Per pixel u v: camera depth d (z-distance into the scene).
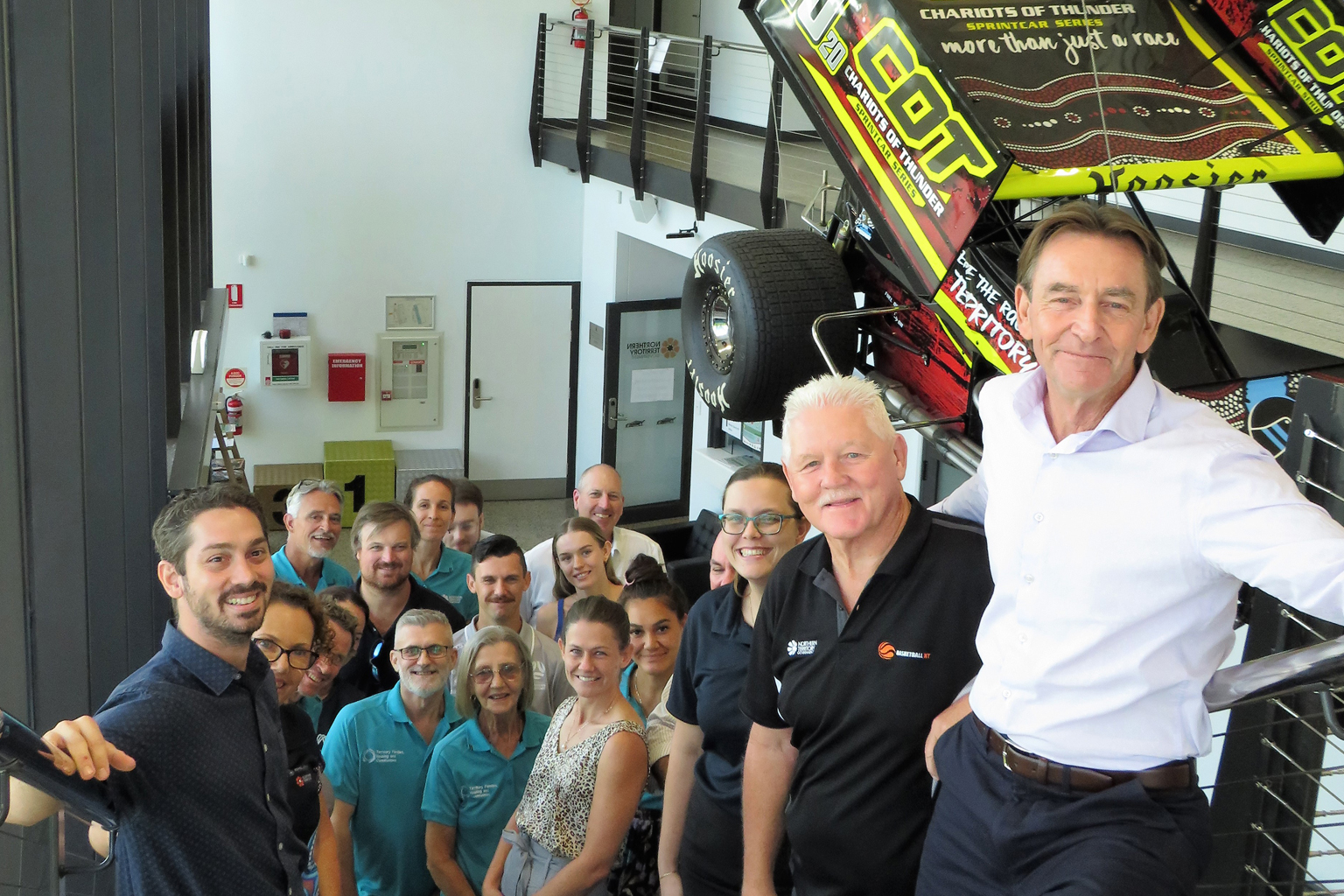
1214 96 2.92
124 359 5.05
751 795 2.42
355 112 11.87
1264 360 3.51
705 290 4.73
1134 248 1.64
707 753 2.97
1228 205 6.31
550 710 4.45
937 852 1.88
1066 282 1.64
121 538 4.43
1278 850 2.43
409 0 11.74
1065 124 2.76
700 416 11.48
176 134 6.70
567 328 12.95
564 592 4.96
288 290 12.10
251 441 12.40
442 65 11.97
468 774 3.52
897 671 2.11
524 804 3.32
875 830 2.15
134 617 5.18
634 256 11.94
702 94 9.22
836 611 2.18
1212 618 1.62
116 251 4.25
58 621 3.47
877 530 2.12
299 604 3.00
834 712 2.16
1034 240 1.71
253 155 11.72
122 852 2.25
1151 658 1.63
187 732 2.25
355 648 4.11
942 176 2.80
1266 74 2.98
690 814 2.98
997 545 1.79
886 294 4.40
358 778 3.63
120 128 4.88
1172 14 3.06
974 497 2.22
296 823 2.90
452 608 4.86
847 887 2.21
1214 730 5.04
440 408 12.83
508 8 11.99
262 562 2.28
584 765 3.14
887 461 2.06
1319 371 3.44
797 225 8.19
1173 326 3.27
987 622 1.83
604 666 3.16
